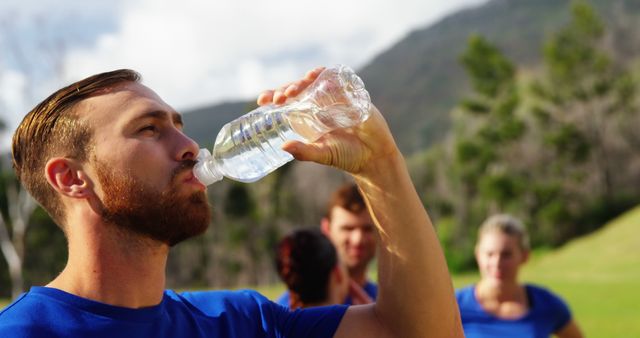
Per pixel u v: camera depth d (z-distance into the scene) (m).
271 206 49.78
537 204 47.88
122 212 1.83
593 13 51.94
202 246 46.81
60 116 1.91
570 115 51.66
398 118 119.75
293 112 2.19
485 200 48.72
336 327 2.18
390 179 2.12
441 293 2.11
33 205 28.72
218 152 2.30
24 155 1.96
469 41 51.78
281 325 2.22
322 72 2.12
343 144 2.09
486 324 5.18
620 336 13.20
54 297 1.82
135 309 1.86
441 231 49.09
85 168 1.87
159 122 1.91
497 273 5.18
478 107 51.59
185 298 2.12
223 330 2.07
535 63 111.50
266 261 48.56
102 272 1.86
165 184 1.85
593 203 48.72
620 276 29.56
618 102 51.72
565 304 5.25
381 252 2.17
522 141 51.22
